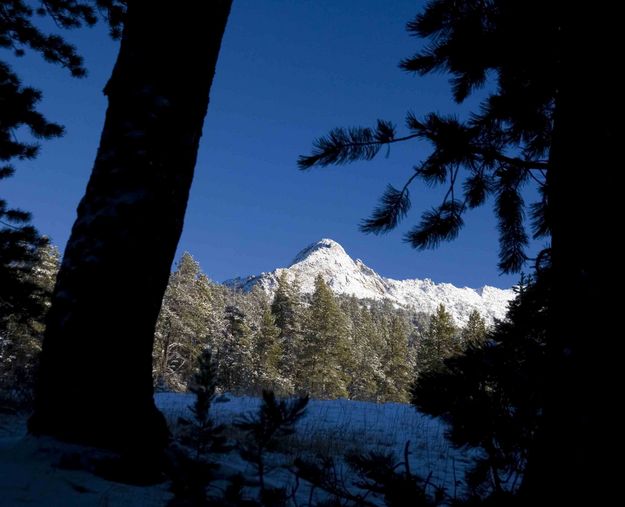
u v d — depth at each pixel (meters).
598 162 1.57
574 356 1.47
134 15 4.02
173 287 45.16
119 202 3.50
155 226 3.60
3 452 2.78
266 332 44.88
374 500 2.85
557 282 1.64
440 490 1.70
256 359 43.00
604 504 1.30
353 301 119.12
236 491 1.78
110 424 3.08
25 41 9.23
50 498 2.22
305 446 5.75
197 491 1.73
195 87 3.99
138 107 3.74
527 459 1.61
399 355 56.06
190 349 42.69
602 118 1.59
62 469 2.62
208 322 46.34
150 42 3.88
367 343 69.06
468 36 3.18
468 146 3.36
